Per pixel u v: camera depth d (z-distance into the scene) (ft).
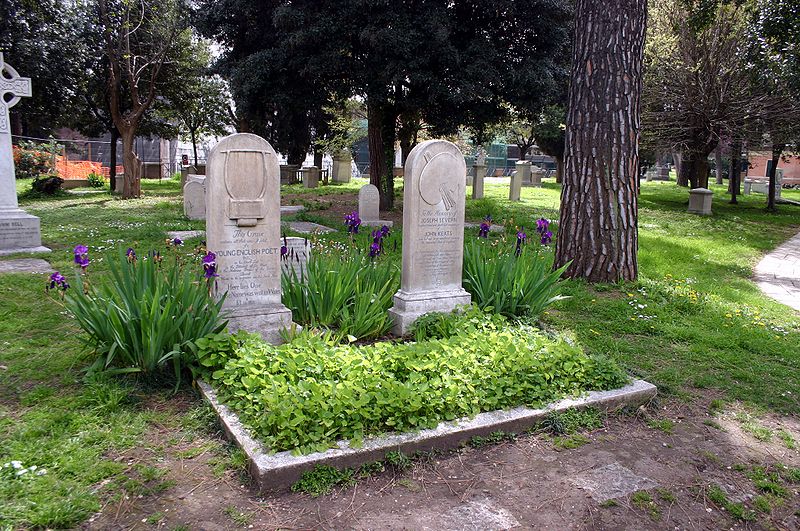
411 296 19.11
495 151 205.05
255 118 61.11
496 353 14.90
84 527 9.20
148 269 15.47
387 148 56.85
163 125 84.69
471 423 12.65
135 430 12.01
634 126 25.80
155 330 13.61
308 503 10.19
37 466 10.56
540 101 50.90
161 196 69.56
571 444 12.71
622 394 14.66
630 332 20.85
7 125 31.09
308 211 55.83
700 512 10.62
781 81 61.26
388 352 14.75
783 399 15.83
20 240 31.63
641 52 25.61
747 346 19.83
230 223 16.42
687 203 80.89
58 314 19.34
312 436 11.19
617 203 25.98
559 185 107.55
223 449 11.61
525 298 20.25
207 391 13.55
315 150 108.47
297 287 18.66
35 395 13.21
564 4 48.37
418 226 19.04
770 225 62.95
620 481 11.46
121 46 63.67
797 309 26.21
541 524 9.99
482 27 49.06
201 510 9.82
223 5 50.08
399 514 10.05
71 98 69.41
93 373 13.97
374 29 42.91
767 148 78.79
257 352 13.97
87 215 47.16
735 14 64.13
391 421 11.97
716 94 66.95
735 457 12.69
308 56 46.16
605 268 26.32
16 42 58.23
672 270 33.17
